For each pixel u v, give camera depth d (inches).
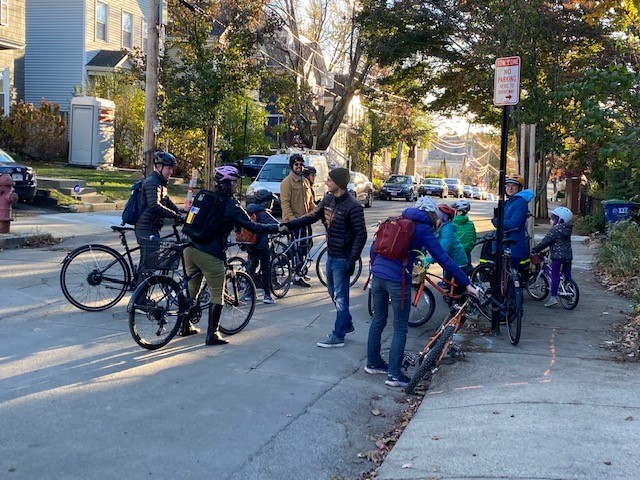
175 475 169.8
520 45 647.8
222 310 296.2
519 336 295.7
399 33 912.3
